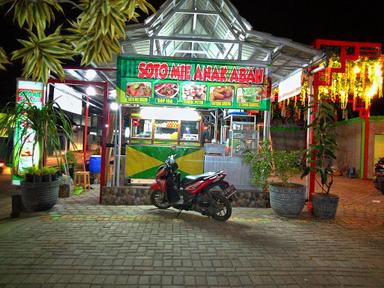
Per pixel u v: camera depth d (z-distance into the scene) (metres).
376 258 4.43
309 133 7.32
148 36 7.09
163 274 3.74
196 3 7.63
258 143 7.43
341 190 10.74
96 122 23.91
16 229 5.25
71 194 8.18
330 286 3.57
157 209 6.77
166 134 10.37
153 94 7.16
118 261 4.07
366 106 14.52
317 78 7.31
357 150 15.23
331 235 5.38
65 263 3.97
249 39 7.18
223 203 6.07
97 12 1.85
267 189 7.24
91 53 2.00
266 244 4.84
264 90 7.29
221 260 4.19
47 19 1.93
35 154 7.92
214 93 7.24
